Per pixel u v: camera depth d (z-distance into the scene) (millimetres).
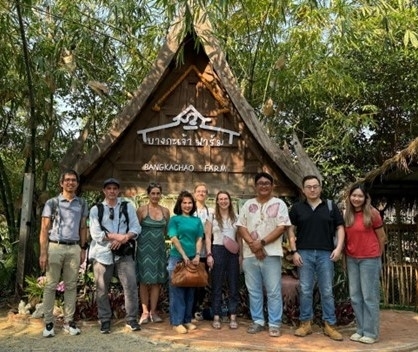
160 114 6973
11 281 7332
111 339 5277
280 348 4883
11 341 5262
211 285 5863
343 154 10703
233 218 5812
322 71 8422
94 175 6875
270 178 5430
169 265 5641
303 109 10719
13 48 7074
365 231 5207
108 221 5449
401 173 7805
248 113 6738
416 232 8570
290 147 8195
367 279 5184
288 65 8523
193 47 6934
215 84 6953
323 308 5371
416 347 5102
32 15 7500
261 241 5320
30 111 7305
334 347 4961
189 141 6961
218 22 8227
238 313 6184
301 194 6652
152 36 8859
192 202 5633
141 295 5914
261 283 5516
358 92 9086
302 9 8070
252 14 8234
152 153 6953
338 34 8305
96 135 9008
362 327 5281
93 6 8477
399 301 8359
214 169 6930
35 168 7586
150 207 5887
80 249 5469
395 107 10898
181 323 5484
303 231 5367
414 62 10062
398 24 8719
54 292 5414
